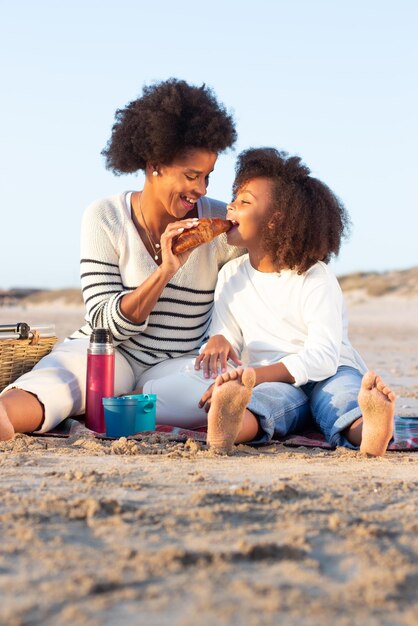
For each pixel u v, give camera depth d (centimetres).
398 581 162
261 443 349
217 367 376
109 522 201
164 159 377
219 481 257
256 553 177
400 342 1544
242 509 215
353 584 161
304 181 381
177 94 376
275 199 372
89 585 156
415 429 388
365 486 251
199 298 414
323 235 376
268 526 201
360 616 146
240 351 397
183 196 387
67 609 145
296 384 359
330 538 191
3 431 337
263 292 385
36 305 6600
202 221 375
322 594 155
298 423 371
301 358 358
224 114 381
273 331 382
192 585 158
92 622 141
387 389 321
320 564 173
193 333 418
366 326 2459
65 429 388
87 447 327
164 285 380
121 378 401
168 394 383
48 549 180
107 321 387
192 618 143
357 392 354
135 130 384
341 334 373
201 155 377
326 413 354
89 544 184
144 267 400
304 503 225
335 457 320
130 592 154
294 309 378
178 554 174
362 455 325
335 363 362
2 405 341
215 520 204
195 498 226
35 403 363
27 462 288
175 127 374
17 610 145
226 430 326
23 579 161
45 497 227
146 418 364
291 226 370
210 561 173
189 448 329
